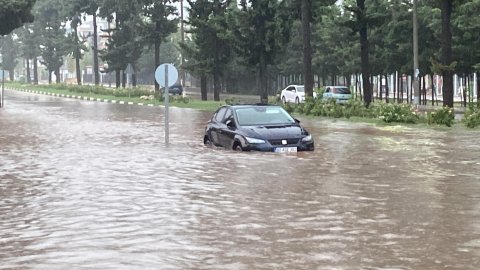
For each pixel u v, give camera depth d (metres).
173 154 17.38
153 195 11.02
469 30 40.22
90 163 15.62
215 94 53.09
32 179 13.07
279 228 8.46
